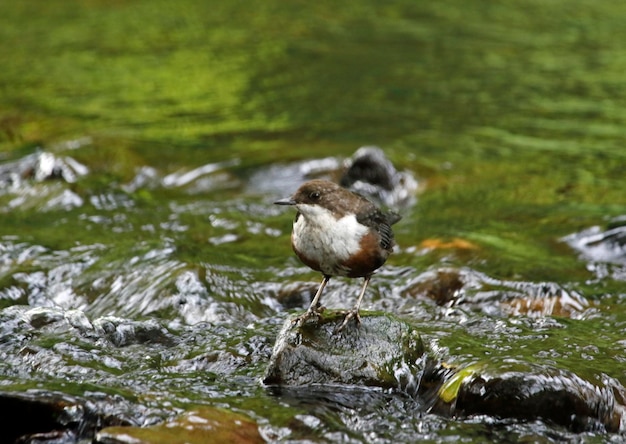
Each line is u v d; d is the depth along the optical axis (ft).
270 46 76.95
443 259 37.47
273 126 57.93
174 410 24.17
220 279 34.19
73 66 70.18
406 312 32.50
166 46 76.69
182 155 51.88
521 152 53.57
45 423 23.52
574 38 79.00
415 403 25.73
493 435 23.86
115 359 27.76
